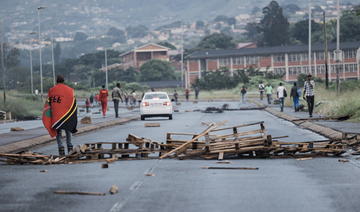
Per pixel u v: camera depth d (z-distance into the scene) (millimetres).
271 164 24484
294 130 43562
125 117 68062
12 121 82875
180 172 22547
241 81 198875
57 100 28547
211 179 20797
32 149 33750
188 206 16281
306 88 55969
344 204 16234
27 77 179000
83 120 54594
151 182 20297
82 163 25859
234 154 26438
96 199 17375
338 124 43750
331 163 24484
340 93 76625
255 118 63125
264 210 15672
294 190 18500
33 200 17391
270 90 103062
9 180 21297
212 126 27500
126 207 16203
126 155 27391
